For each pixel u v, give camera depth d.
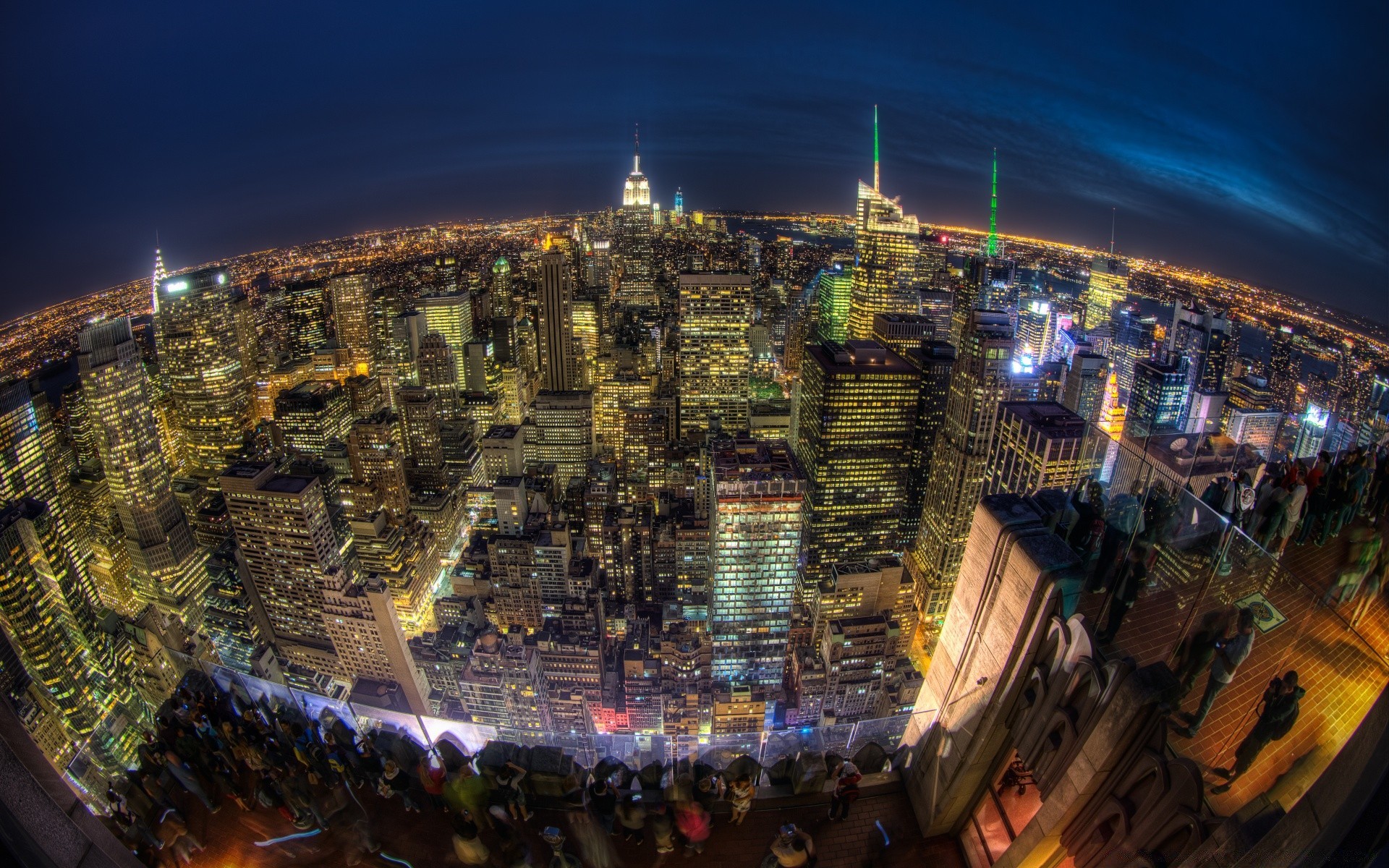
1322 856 6.64
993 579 11.84
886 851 13.72
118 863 10.56
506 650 97.19
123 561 138.75
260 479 120.31
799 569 142.88
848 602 116.00
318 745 15.24
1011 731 11.89
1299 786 8.97
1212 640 9.83
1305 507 15.05
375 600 108.69
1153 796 8.94
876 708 101.38
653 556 142.00
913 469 169.38
